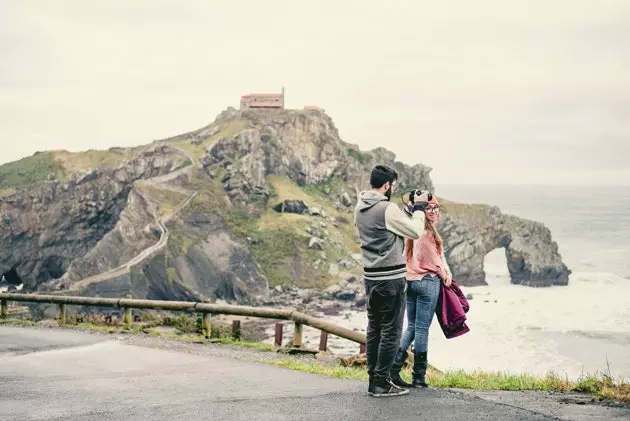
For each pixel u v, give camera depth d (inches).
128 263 7475.4
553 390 309.6
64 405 282.7
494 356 3361.2
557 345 3784.5
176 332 662.5
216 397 294.4
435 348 3501.5
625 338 4109.3
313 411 255.0
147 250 7800.2
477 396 283.3
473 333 4175.7
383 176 277.6
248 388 321.1
